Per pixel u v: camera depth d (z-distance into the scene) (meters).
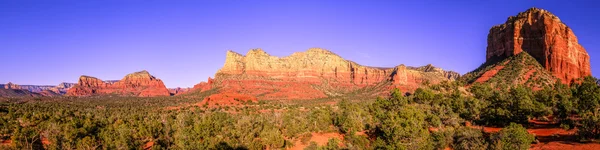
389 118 51.81
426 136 44.50
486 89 97.06
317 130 61.12
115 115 97.12
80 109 125.25
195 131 54.66
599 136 41.12
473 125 66.38
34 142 52.72
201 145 45.91
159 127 57.56
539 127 58.78
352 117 63.41
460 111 73.06
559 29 126.19
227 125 65.19
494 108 71.00
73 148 48.78
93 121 64.81
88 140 48.09
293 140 56.31
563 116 59.19
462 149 43.06
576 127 50.19
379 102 83.19
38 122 69.31
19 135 51.09
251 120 69.44
